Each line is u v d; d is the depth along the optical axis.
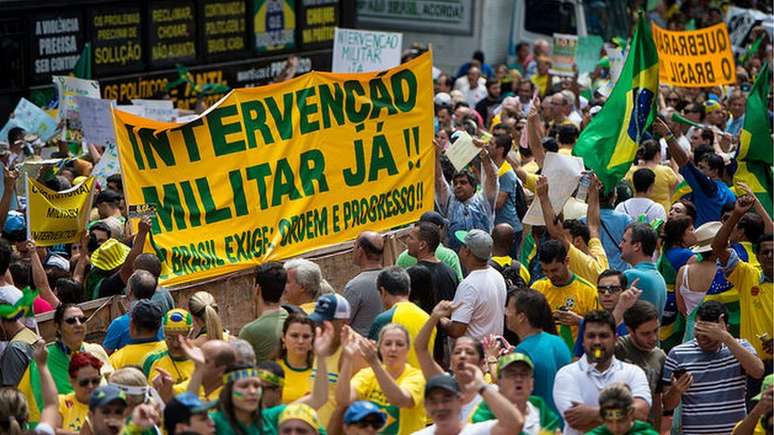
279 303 13.57
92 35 30.98
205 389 11.77
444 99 27.98
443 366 15.38
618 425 11.27
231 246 17.16
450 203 19.34
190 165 16.83
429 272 14.88
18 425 11.19
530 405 11.60
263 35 35.16
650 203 19.33
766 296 15.91
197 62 33.56
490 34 42.75
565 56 34.03
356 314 15.01
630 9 46.00
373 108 18.55
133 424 10.82
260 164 17.44
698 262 16.22
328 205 18.16
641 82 19.80
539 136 21.23
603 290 14.44
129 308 14.70
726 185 21.70
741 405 14.27
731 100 29.64
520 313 12.98
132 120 16.33
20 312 13.85
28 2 29.50
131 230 17.47
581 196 18.98
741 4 49.91
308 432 10.49
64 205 17.27
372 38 28.17
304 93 17.86
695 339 14.25
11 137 23.78
